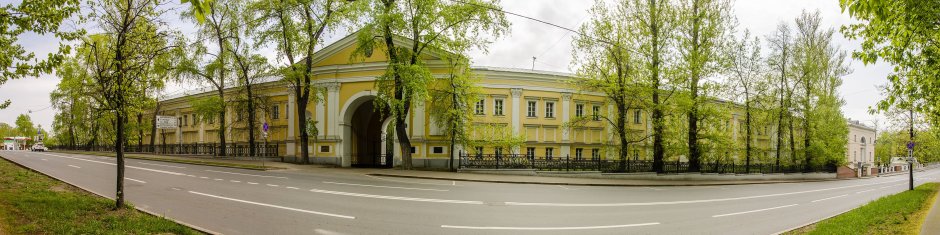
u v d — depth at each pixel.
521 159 27.47
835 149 41.53
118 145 9.82
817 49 40.97
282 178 19.72
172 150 46.06
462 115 26.69
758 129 36.91
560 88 35.66
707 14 29.03
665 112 28.61
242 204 11.81
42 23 8.47
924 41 10.50
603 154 33.12
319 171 24.94
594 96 36.94
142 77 9.83
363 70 31.97
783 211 14.42
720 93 29.53
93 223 7.94
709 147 30.47
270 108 36.56
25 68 8.55
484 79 33.69
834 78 41.88
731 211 13.78
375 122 40.00
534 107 35.03
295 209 11.23
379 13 25.53
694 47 28.89
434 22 26.34
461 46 26.27
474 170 26.17
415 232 8.96
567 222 10.60
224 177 19.45
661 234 9.50
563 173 26.09
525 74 34.56
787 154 40.84
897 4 9.14
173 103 51.09
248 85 33.81
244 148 37.50
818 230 9.60
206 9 4.17
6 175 15.09
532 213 11.79
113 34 9.98
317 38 31.02
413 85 24.33
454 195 15.21
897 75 10.83
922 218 11.83
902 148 43.12
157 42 10.09
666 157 29.52
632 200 15.70
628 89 27.56
